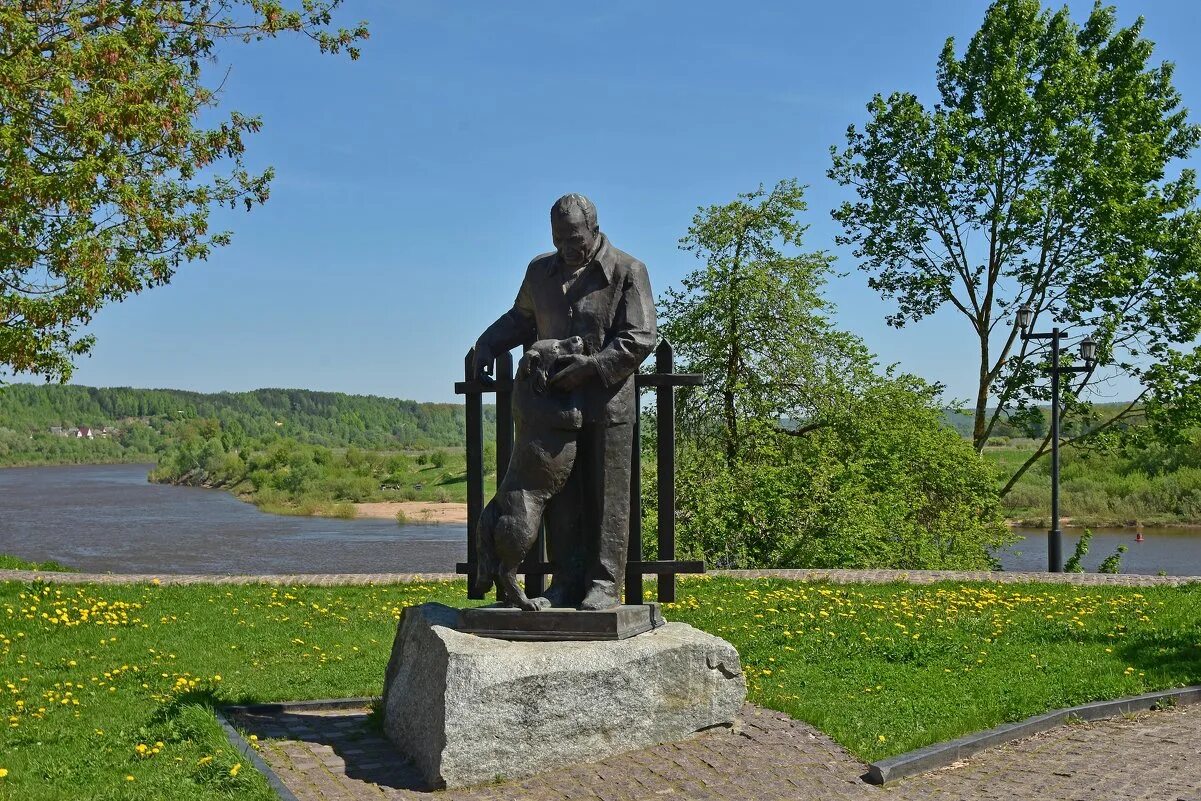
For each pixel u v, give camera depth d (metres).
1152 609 11.83
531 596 7.28
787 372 22.11
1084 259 23.34
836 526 19.20
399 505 61.19
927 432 21.98
